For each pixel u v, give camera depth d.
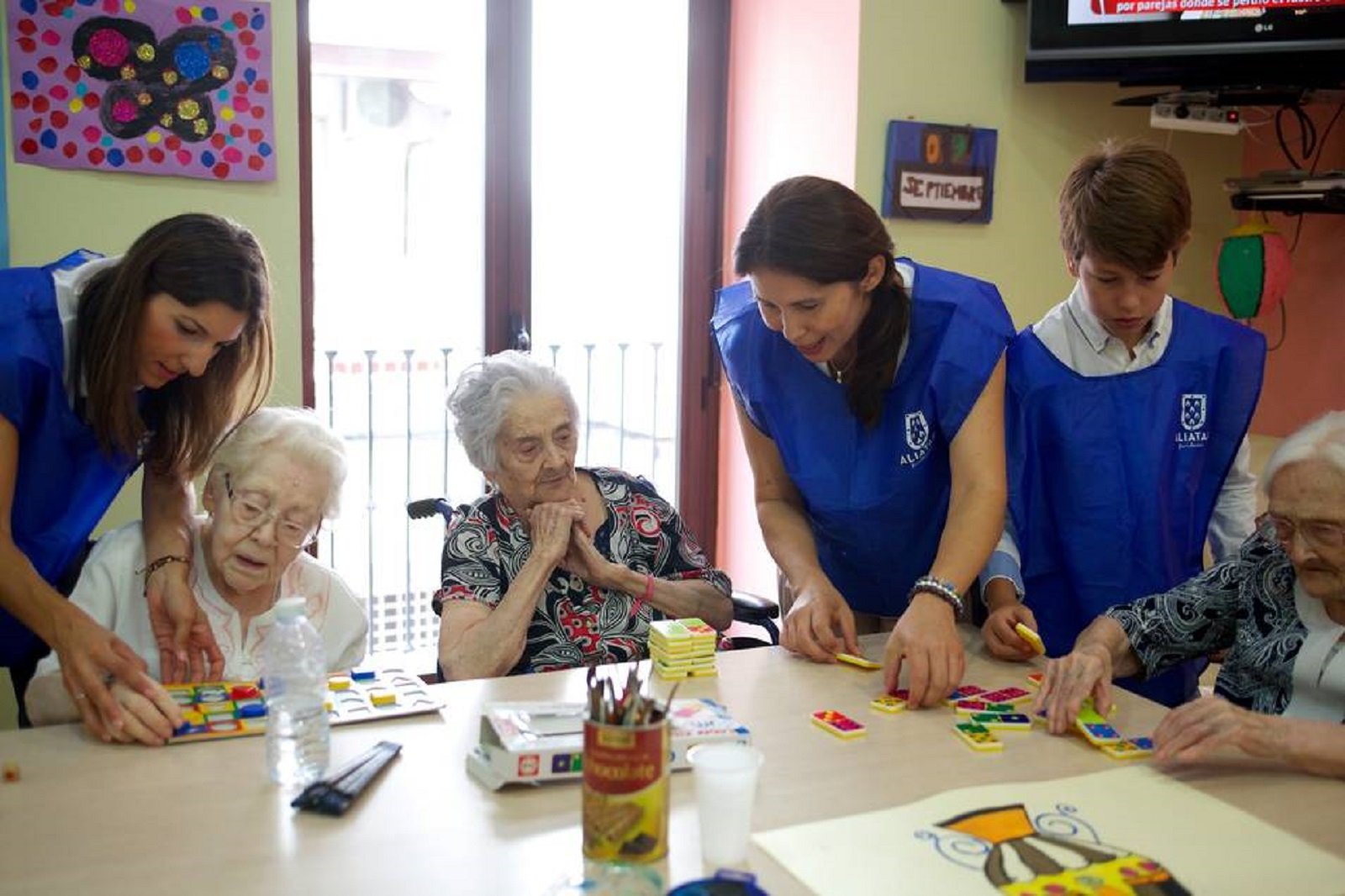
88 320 1.64
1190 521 2.03
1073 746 1.47
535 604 1.91
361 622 1.85
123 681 1.45
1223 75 2.99
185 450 1.77
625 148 3.34
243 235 1.67
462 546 1.98
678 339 3.50
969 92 3.22
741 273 1.65
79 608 1.56
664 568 2.11
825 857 1.16
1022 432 2.02
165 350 1.61
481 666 1.83
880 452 1.84
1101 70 3.04
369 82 2.98
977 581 1.98
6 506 1.62
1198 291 3.66
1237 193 3.09
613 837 1.11
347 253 3.03
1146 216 1.77
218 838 1.18
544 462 1.93
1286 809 1.30
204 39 2.54
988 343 1.75
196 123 2.56
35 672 1.63
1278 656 1.61
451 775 1.34
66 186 2.48
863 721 1.53
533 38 3.15
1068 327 2.02
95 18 2.45
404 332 3.14
